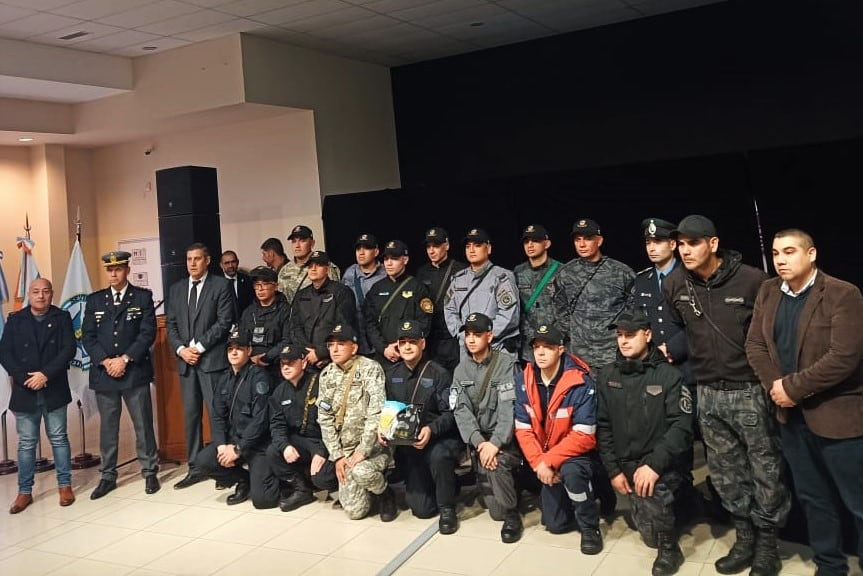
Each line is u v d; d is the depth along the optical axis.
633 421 3.48
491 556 3.62
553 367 3.74
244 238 7.80
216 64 6.82
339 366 4.41
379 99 8.45
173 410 5.89
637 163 5.80
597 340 4.29
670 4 7.00
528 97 7.99
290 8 6.09
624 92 7.54
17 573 3.94
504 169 8.16
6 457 6.06
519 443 3.81
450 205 6.68
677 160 5.62
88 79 6.99
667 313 4.03
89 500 5.10
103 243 8.82
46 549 4.25
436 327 4.96
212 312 5.31
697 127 7.23
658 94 7.38
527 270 4.69
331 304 4.96
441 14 6.68
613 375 3.57
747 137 7.03
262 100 6.86
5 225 8.40
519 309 4.55
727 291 3.19
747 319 3.16
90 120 7.73
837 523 2.99
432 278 5.06
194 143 8.07
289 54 7.20
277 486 4.68
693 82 7.22
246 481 4.90
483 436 4.00
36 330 5.05
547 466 3.65
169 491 5.19
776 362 2.96
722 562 3.25
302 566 3.71
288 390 4.63
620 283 4.31
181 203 6.12
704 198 5.52
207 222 6.25
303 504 4.66
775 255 2.91
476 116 8.28
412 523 4.20
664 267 4.09
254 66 6.80
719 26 7.07
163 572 3.80
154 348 5.91
